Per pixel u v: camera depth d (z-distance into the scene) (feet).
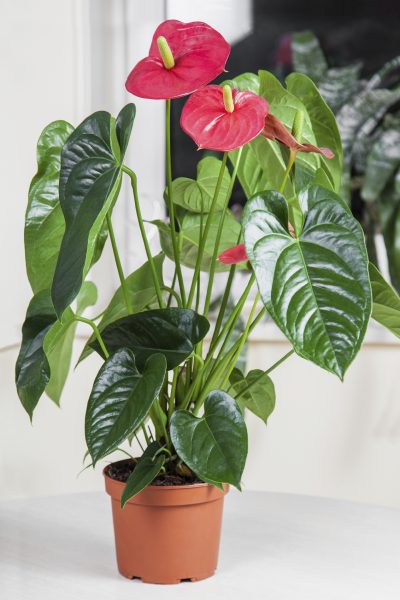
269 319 6.98
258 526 4.20
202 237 3.39
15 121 6.25
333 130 3.63
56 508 4.53
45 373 3.24
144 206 7.41
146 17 7.23
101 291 7.30
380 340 7.07
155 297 3.89
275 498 4.75
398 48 7.24
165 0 7.28
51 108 6.62
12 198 6.21
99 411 2.99
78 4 6.81
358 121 7.14
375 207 7.25
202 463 2.96
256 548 3.87
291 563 3.67
